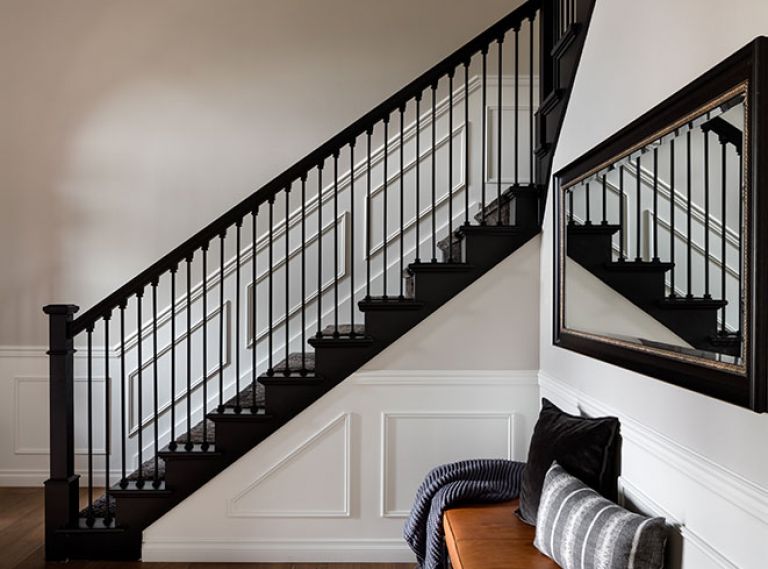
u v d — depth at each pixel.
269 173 4.68
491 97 4.59
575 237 2.77
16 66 4.65
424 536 2.99
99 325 4.61
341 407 3.42
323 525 3.41
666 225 1.88
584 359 2.73
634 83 2.19
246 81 4.69
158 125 4.67
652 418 2.04
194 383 4.57
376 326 3.42
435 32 4.67
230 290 4.61
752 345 1.42
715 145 1.61
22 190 4.65
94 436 4.59
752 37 1.48
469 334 3.45
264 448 3.40
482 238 3.44
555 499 2.19
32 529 3.79
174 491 3.36
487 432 3.45
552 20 3.44
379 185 4.61
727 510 1.57
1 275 4.64
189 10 4.68
